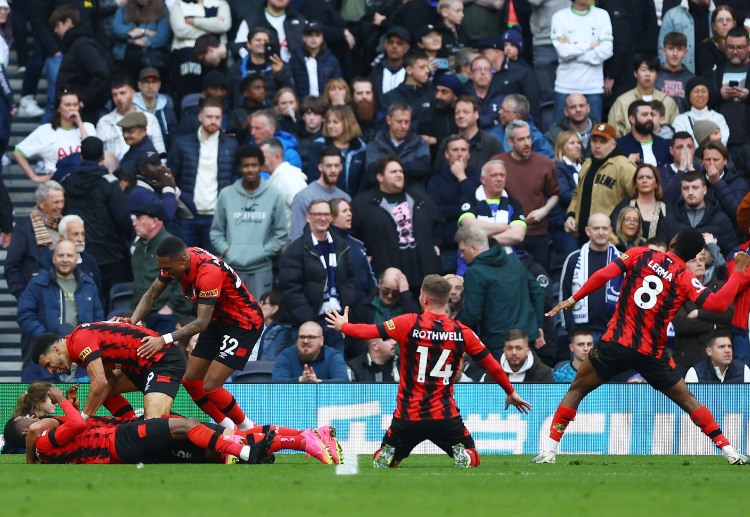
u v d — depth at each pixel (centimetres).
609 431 3862
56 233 4594
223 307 3241
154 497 2092
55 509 1909
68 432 3002
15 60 6025
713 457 3684
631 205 4594
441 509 1905
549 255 4806
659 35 5694
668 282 3075
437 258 4609
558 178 4853
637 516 1827
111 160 5056
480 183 4662
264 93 5203
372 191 4591
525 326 4225
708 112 5300
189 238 4841
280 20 5534
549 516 1817
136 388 3322
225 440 2939
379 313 4241
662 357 3123
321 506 1945
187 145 4862
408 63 5172
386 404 3841
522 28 5797
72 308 4425
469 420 3859
